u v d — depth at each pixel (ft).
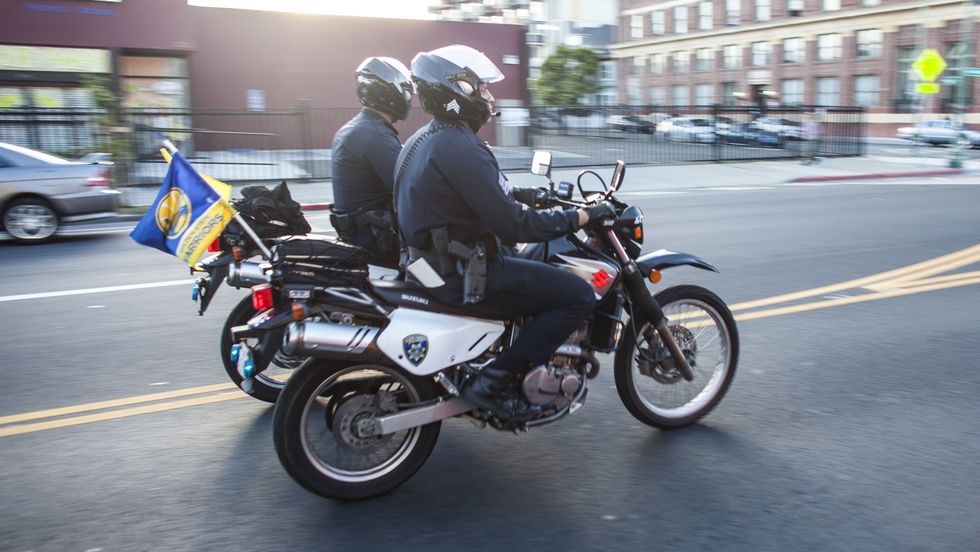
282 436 10.76
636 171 68.23
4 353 18.42
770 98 171.63
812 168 72.90
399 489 11.78
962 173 72.69
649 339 13.66
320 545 10.24
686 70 209.05
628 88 230.68
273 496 11.60
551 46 191.72
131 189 49.67
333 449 12.02
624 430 13.93
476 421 12.11
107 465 12.60
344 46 94.79
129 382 16.46
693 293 13.97
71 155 49.62
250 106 91.61
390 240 13.65
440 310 11.28
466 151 10.49
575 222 11.41
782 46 181.78
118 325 20.88
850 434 13.64
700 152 75.87
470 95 10.66
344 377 11.44
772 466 12.43
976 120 147.84
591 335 12.84
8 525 10.73
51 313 22.17
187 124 58.59
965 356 17.87
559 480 12.03
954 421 14.16
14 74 74.79
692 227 38.14
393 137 13.67
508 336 12.05
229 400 15.46
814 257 29.99
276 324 11.07
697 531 10.49
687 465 12.50
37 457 12.89
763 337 19.43
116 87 78.69
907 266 28.07
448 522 10.81
